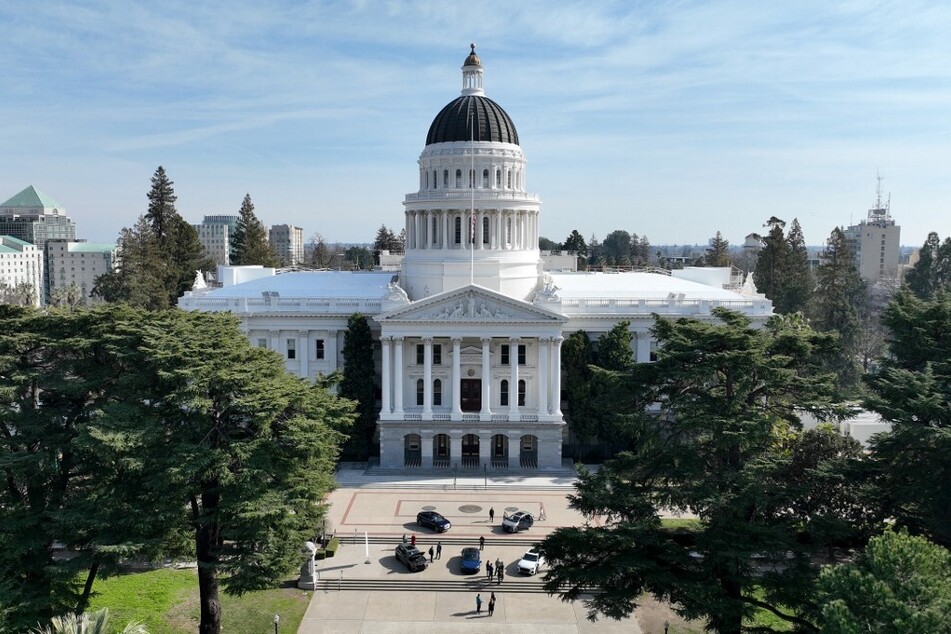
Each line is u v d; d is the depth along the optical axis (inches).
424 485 3592.5
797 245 6702.8
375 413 4020.7
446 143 4352.9
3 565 1950.1
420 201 4345.5
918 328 2481.5
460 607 2455.7
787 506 2026.3
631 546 1843.0
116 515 1975.9
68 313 2347.4
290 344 4178.2
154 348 2107.5
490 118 4404.5
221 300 4153.5
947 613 1364.4
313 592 2546.8
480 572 2674.7
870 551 1530.5
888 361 2623.0
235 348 2252.7
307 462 2159.2
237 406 2026.3
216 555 2076.8
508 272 4291.3
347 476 3710.6
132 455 1967.3
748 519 1915.6
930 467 2172.7
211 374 2047.2
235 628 2285.9
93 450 1920.5
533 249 4473.4
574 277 4854.8
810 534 1947.6
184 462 1924.2
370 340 3937.0
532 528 3070.9
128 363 2190.0
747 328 2075.5
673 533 1978.3
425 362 3833.7
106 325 2252.7
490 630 2313.0
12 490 2126.0
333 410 2373.3
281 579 2065.7
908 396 2207.2
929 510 2144.4
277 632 2230.6
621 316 4052.7
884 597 1396.4
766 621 2241.6
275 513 1927.9
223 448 2069.4
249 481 1969.7
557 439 3826.3
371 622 2357.3
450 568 2701.8
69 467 2169.0
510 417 3816.4
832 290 5920.3
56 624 1729.8
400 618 2383.1
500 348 3981.3
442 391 4015.8
